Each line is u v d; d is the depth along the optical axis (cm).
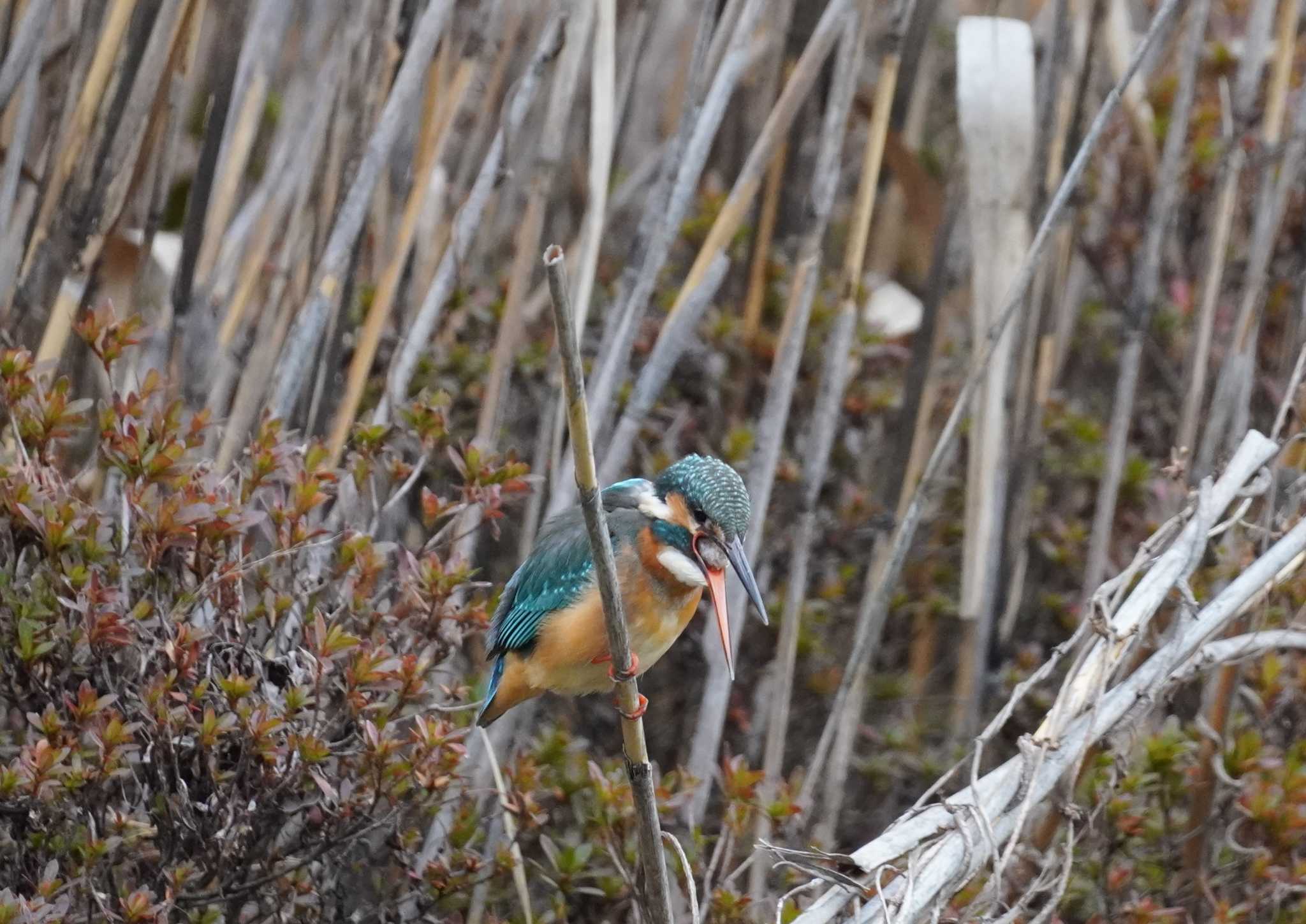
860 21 954
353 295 905
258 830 699
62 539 659
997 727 696
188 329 923
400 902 784
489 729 908
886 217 1344
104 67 839
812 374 1152
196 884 702
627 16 1217
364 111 906
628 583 775
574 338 519
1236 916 804
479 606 753
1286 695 895
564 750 917
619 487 822
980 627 1043
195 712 691
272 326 916
